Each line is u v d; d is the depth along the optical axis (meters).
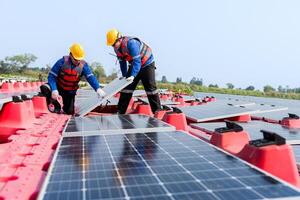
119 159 4.30
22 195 3.40
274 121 10.33
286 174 4.11
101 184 3.33
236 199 2.86
